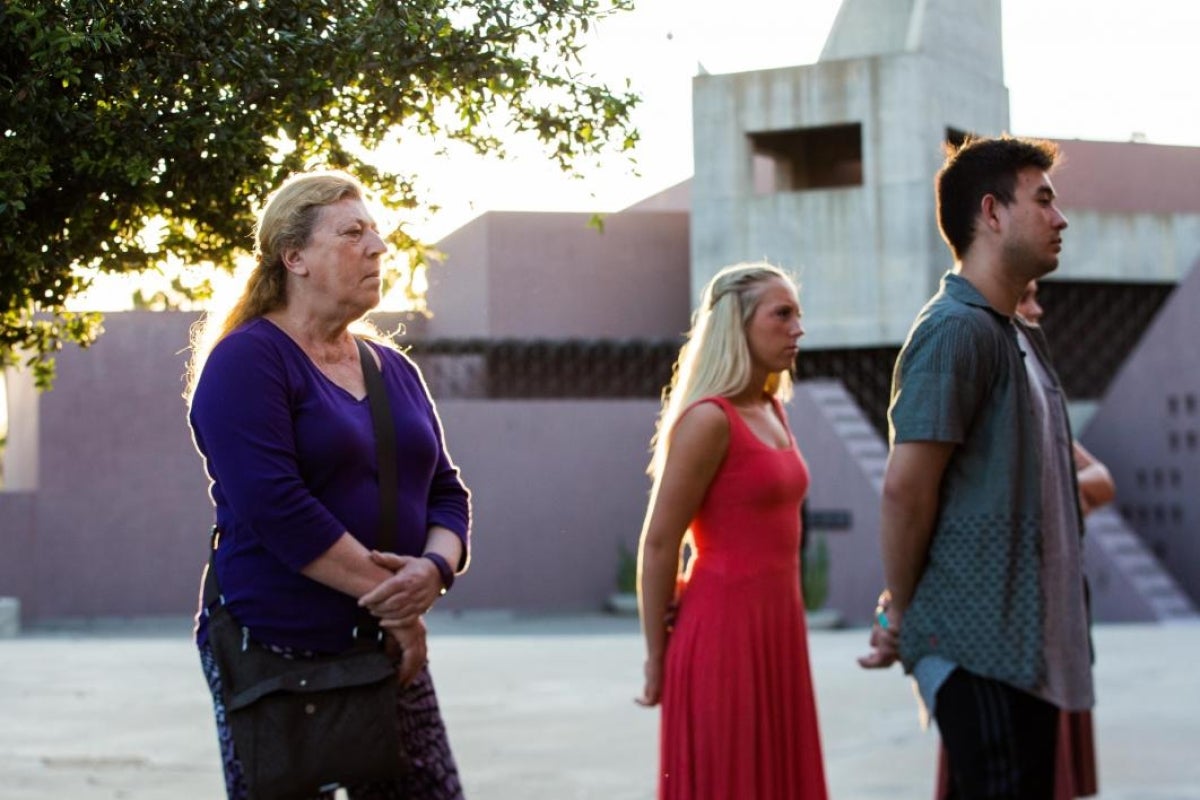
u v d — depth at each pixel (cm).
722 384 405
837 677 1084
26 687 1099
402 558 296
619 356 2434
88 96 330
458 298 2464
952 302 349
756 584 401
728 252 2333
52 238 353
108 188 349
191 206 382
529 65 371
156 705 988
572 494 2328
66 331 433
